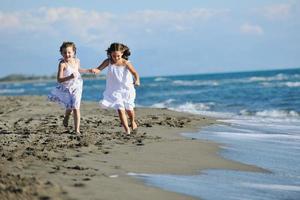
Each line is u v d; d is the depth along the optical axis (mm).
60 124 14398
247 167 8672
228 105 27375
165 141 11375
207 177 7777
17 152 8969
